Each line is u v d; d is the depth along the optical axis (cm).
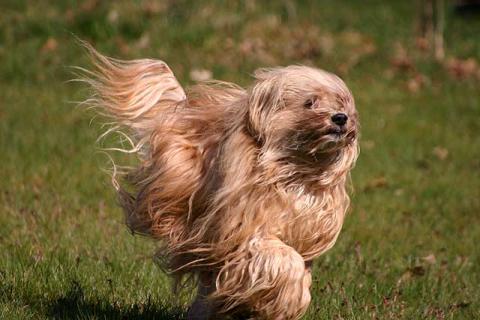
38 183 1464
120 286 1002
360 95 2406
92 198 1396
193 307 891
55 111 2022
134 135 930
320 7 3347
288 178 805
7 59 2430
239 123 805
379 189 1642
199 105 889
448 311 1031
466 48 2991
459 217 1498
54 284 986
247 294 793
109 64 939
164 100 924
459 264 1235
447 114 2305
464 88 2572
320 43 2730
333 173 812
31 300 949
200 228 838
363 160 1844
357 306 1005
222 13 2805
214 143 847
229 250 808
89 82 948
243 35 2714
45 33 2595
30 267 1024
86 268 1045
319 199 817
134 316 921
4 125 1858
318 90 807
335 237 839
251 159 797
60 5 2764
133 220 917
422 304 1048
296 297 787
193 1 2836
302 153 802
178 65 2450
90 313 906
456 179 1748
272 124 793
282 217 803
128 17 2664
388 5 3559
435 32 3025
